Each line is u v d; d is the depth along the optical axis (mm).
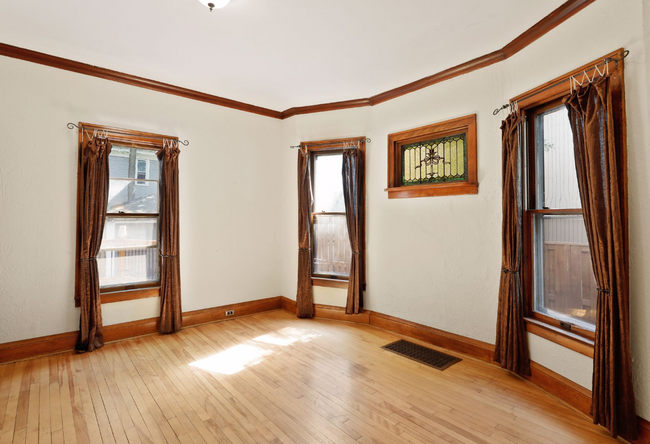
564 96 2461
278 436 2059
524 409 2369
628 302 2000
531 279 2832
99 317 3439
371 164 4301
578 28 2332
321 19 2664
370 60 3332
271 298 4902
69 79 3383
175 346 3508
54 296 3303
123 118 3689
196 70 3584
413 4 2457
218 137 4395
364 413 2312
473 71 3312
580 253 2451
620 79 2041
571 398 2385
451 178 3568
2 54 3064
